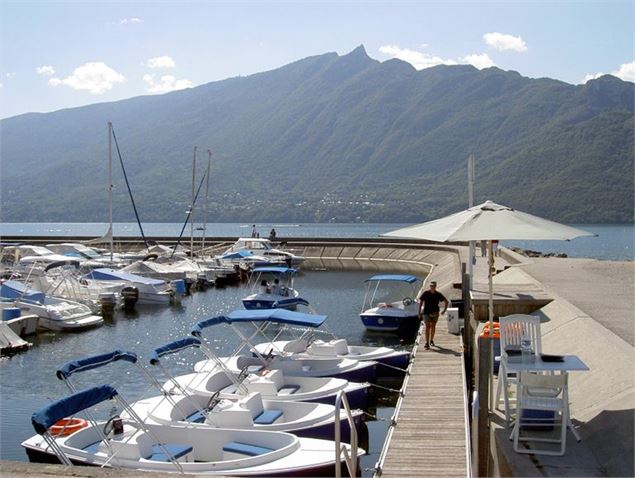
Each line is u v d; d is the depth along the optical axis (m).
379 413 17.83
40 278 35.16
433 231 10.62
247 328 30.77
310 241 68.81
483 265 39.78
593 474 8.38
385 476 10.41
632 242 107.81
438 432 12.56
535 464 8.73
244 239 59.16
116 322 32.41
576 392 12.36
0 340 25.36
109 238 53.00
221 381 16.56
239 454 12.27
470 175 22.17
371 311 28.44
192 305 38.41
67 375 12.45
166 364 23.25
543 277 29.06
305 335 24.03
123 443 11.55
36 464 7.04
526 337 10.78
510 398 12.02
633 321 17.12
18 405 18.38
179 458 11.93
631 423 9.25
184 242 71.19
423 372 17.20
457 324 22.56
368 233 160.88
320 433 13.85
